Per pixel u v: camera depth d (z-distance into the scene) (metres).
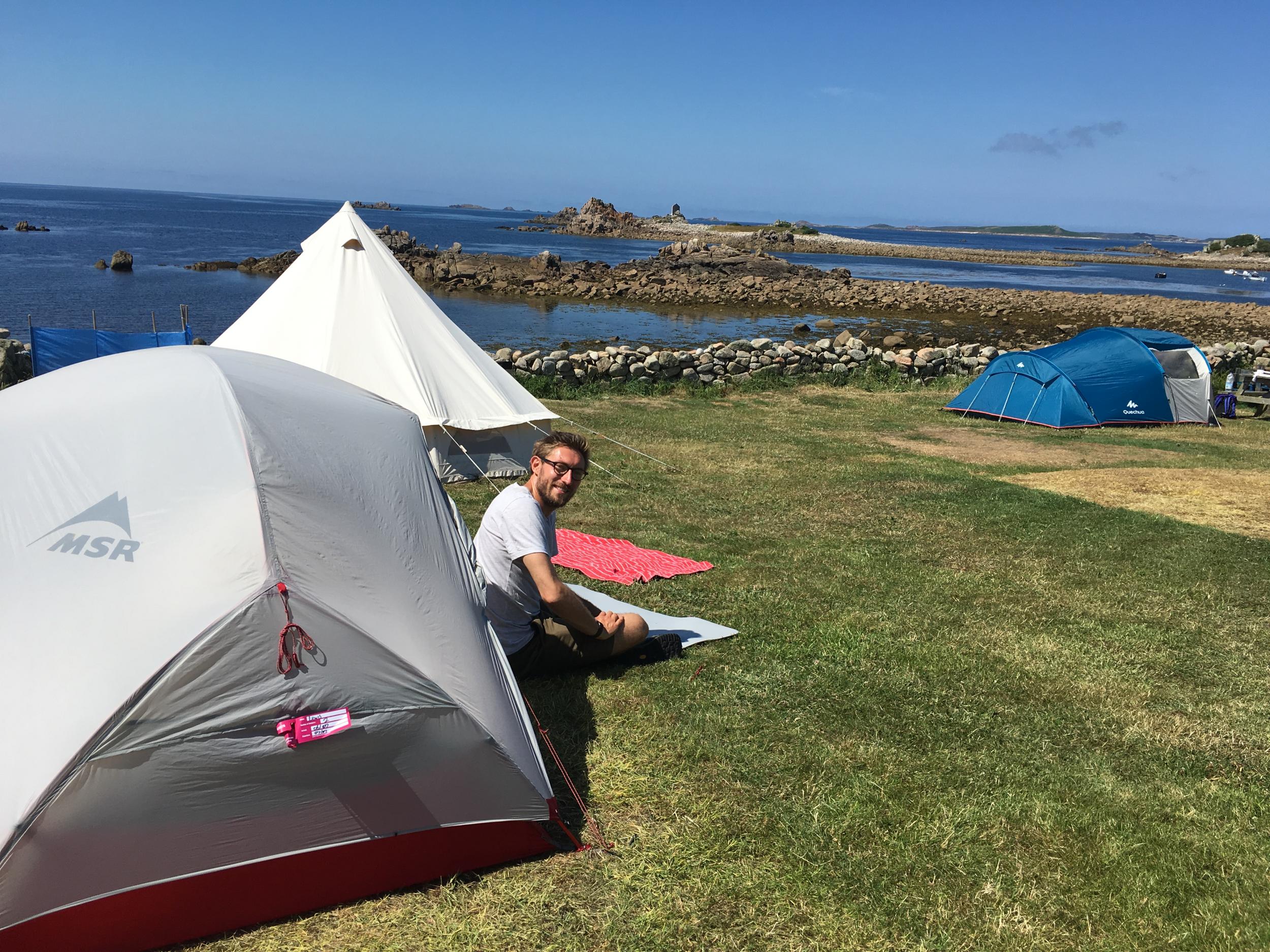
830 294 41.81
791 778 3.66
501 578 4.11
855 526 7.49
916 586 6.03
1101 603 5.86
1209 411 13.75
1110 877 3.17
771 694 4.36
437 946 2.71
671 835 3.28
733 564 6.34
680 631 5.02
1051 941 2.86
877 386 16.03
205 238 73.06
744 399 14.52
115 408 3.25
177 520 2.88
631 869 3.09
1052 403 13.06
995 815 3.48
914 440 11.72
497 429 8.40
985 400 13.79
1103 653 5.07
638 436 11.08
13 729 2.49
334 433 3.52
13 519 2.90
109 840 2.52
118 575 2.75
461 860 3.04
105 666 2.57
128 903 2.59
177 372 3.47
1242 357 18.98
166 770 2.56
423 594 3.19
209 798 2.63
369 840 2.88
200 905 2.70
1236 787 3.78
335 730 2.76
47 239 62.22
